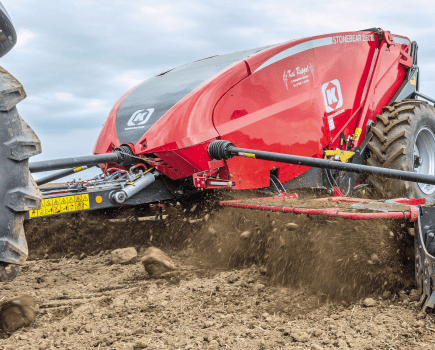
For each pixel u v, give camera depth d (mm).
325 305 2846
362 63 5703
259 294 3074
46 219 4480
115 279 3551
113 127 4645
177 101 4246
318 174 4977
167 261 3686
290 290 3135
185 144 3957
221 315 2691
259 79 4457
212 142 3885
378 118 5586
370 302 2779
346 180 5391
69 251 4504
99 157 3826
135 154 4180
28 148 1960
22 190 1952
